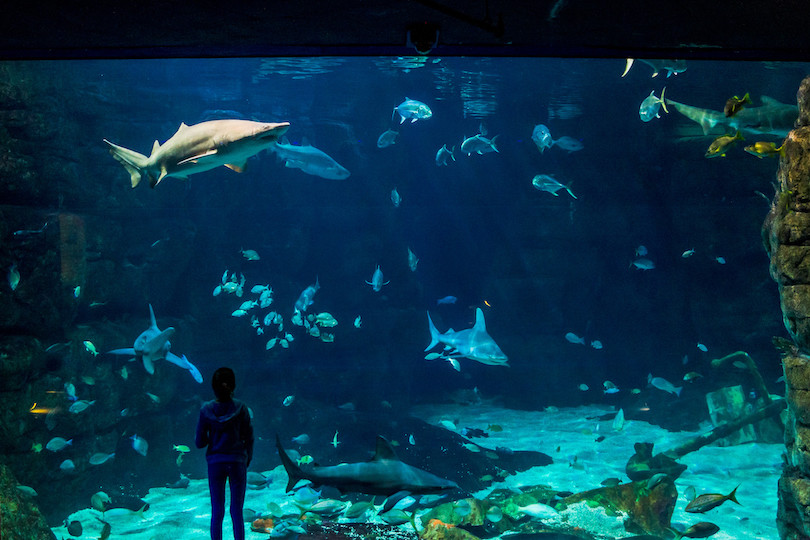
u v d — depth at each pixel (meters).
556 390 19.50
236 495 5.84
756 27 3.36
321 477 5.77
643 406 16.69
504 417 17.86
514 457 12.45
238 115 17.28
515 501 8.63
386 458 5.90
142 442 9.41
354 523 7.09
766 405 12.28
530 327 21.22
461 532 7.31
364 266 19.81
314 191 19.58
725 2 2.99
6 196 10.41
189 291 15.59
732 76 18.72
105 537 7.38
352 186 20.62
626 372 20.14
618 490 8.24
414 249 25.28
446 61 17.27
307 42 3.61
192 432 12.69
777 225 6.29
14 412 8.66
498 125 23.31
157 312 14.43
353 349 18.78
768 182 18.73
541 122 22.33
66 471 9.58
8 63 10.48
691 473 11.32
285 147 13.02
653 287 20.44
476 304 22.19
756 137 18.16
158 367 12.50
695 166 19.41
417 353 19.80
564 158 21.95
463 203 24.48
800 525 6.18
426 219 24.41
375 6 3.04
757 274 18.66
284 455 5.82
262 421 13.47
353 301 19.58
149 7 3.06
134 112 14.68
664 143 19.95
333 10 3.10
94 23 3.26
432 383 21.92
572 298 21.38
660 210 20.58
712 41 3.59
